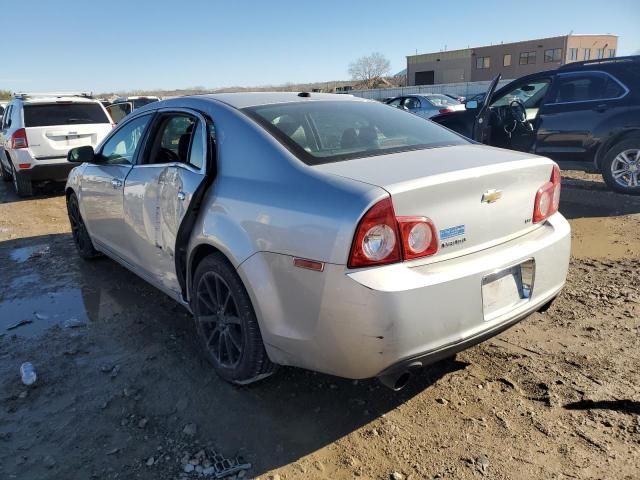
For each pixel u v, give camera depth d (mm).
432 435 2641
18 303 4473
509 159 2811
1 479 2432
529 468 2396
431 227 2375
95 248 5188
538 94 8992
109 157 4590
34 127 9055
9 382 3238
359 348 2309
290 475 2412
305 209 2443
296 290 2475
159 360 3439
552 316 3844
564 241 2988
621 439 2551
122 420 2840
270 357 2736
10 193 10242
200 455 2555
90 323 4027
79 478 2438
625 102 6984
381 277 2252
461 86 42094
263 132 2932
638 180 7188
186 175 3266
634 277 4500
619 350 3324
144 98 17359
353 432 2689
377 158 2744
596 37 62125
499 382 3051
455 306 2398
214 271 2975
